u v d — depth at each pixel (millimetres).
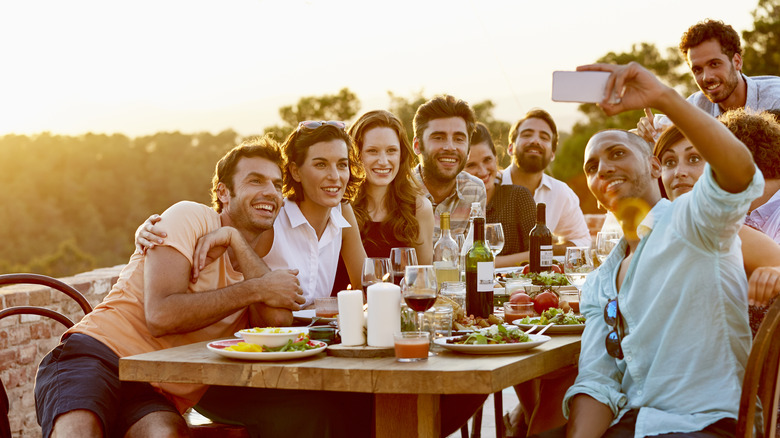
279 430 2730
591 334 2504
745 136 2846
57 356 2676
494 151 5137
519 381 2248
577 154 24234
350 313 2443
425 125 4668
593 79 2020
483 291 2975
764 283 2225
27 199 47312
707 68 4895
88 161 48562
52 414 2482
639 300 2322
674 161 2727
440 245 3568
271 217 3072
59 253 46594
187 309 2646
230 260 2996
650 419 2207
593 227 9055
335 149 3500
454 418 3131
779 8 20094
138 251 2850
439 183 4719
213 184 3164
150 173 49375
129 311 2779
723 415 2184
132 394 2654
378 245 4102
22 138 48594
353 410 2795
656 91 1989
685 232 2207
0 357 4191
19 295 4348
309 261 3553
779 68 19859
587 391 2354
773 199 2865
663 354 2266
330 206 3535
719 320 2219
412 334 2262
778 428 2412
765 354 2057
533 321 2801
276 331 2461
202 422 2967
